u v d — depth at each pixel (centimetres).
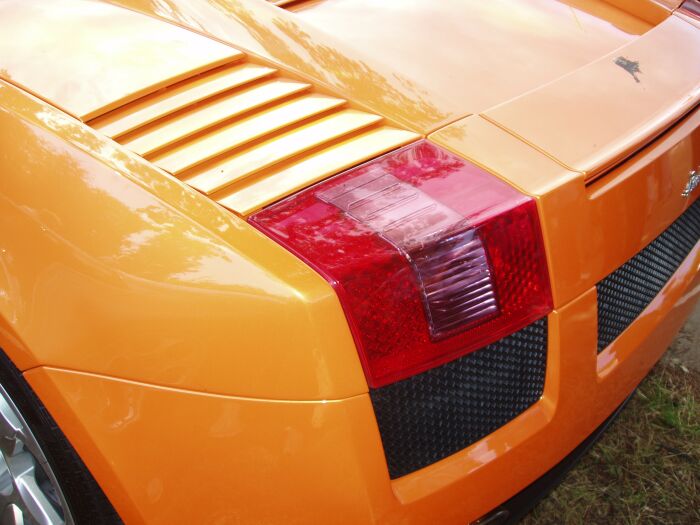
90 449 127
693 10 193
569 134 138
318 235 115
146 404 121
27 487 146
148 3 157
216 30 151
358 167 126
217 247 117
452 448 125
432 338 115
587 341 135
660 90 159
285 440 115
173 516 127
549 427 133
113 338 121
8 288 128
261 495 120
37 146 133
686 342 235
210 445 119
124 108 136
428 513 123
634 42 172
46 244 127
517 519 148
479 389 124
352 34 164
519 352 127
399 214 117
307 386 112
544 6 184
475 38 166
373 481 116
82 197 126
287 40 152
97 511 139
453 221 116
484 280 118
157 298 118
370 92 142
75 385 124
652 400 212
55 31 153
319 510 119
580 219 128
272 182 124
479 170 126
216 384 116
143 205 123
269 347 112
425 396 119
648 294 159
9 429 142
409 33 165
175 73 139
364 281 111
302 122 134
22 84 144
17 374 132
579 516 181
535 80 153
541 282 124
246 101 137
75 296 123
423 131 134
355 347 111
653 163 145
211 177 124
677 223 167
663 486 188
